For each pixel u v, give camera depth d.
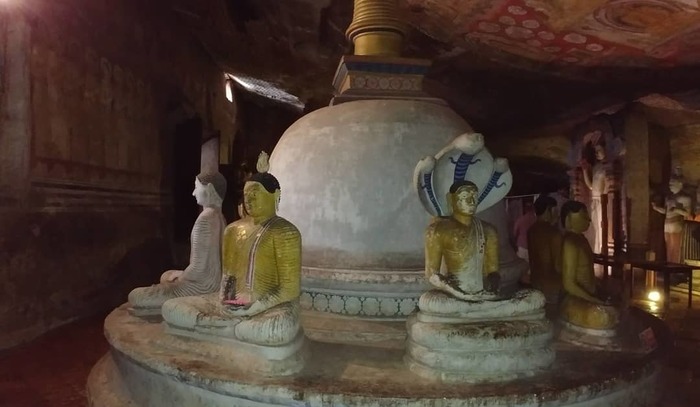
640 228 13.70
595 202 15.12
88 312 9.96
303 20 13.47
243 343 4.07
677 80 11.92
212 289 5.80
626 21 8.93
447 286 4.12
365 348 4.54
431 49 12.97
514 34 10.96
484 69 13.68
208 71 18.39
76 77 9.98
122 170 11.89
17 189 8.34
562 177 19.41
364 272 5.16
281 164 6.05
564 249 5.05
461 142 4.30
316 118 6.05
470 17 10.57
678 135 14.74
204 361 4.18
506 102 15.61
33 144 8.63
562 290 5.18
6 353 7.51
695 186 14.55
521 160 19.77
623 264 12.06
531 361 3.92
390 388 3.64
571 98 14.54
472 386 3.71
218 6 13.91
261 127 25.83
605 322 4.70
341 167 5.51
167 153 14.59
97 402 4.75
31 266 8.48
